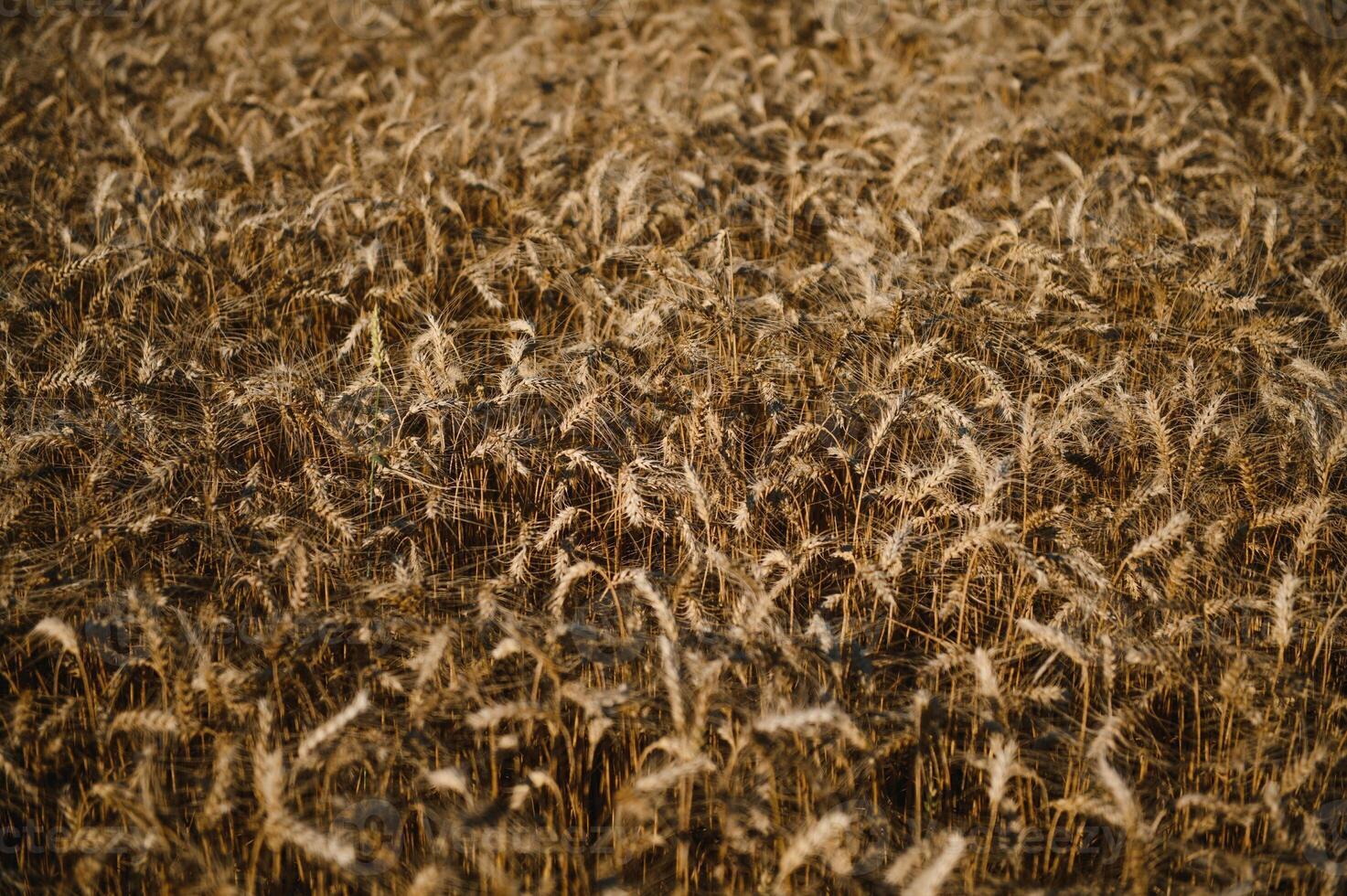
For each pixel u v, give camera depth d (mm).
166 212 5070
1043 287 4109
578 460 3252
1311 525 2883
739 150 5949
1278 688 2699
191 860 2328
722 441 3438
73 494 3262
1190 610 2883
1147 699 2611
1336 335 4078
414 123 5828
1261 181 5473
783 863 1995
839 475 3719
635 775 2504
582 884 2428
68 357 3850
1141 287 4613
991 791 2314
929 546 3234
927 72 7207
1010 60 7469
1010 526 2697
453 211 4750
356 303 4750
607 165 4773
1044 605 3178
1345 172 5559
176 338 4207
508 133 6031
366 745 2451
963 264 4664
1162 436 3152
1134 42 7988
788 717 2113
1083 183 5051
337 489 3465
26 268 4238
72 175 5406
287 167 5598
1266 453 3545
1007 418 3469
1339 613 2969
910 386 3744
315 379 3900
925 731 2359
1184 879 2535
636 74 7559
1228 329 4246
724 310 3871
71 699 2623
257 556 3084
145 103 7125
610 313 4312
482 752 2734
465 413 3557
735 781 2381
